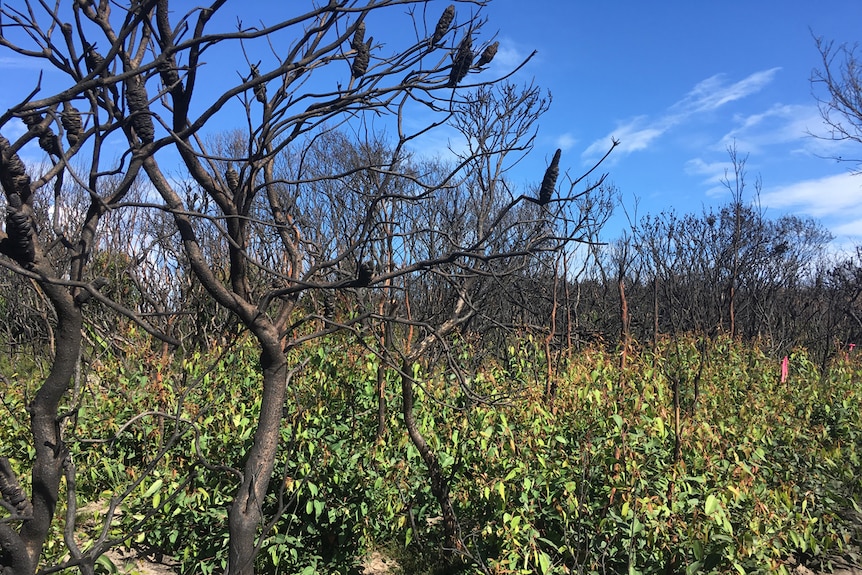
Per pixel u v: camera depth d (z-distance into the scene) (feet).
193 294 19.56
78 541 13.60
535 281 21.39
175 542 14.23
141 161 5.98
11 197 4.56
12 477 5.25
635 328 35.01
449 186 7.53
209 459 14.47
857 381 24.07
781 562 13.21
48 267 5.04
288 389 14.76
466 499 14.01
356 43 8.04
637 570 11.96
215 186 8.02
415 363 14.89
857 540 16.22
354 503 14.19
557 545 13.23
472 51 7.45
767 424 17.61
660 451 13.60
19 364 22.15
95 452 16.38
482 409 14.48
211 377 17.08
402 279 13.83
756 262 41.09
